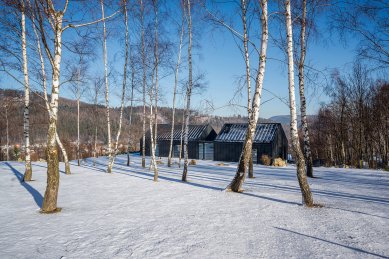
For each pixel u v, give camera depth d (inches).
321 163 1129.4
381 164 1135.0
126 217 270.4
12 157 1743.4
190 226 239.5
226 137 1339.8
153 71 584.4
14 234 221.3
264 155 1154.0
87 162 1123.3
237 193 390.6
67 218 268.2
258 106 394.6
